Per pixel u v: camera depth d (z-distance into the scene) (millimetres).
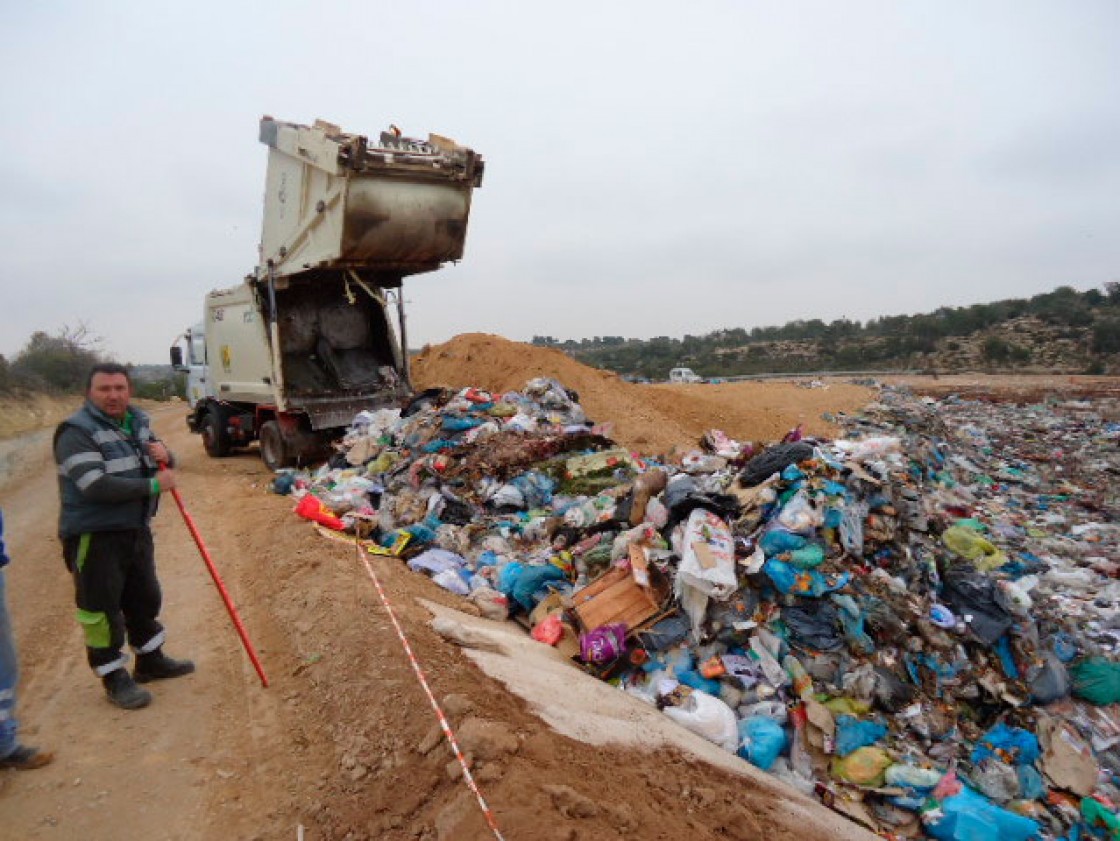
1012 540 9828
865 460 7973
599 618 6191
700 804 3885
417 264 11680
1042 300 70625
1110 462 16594
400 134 11211
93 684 4859
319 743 4117
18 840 3334
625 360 74438
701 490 7473
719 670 5582
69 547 4137
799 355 67375
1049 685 5996
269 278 11703
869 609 5996
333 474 10508
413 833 3146
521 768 3455
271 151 11500
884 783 4953
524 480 9219
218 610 6230
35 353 31062
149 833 3432
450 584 7105
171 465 4488
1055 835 4809
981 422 22812
